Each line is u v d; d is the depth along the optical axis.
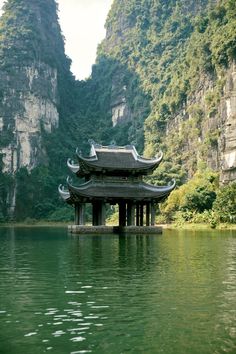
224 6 175.12
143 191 64.38
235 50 157.25
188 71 191.38
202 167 164.00
